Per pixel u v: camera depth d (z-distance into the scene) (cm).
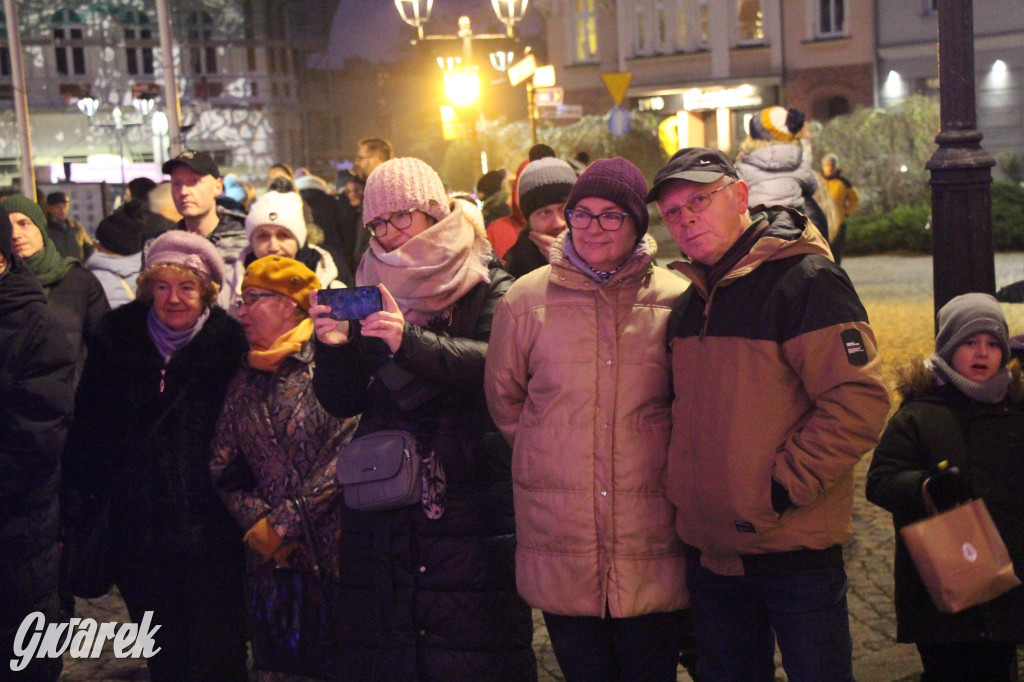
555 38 3956
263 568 412
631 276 345
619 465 337
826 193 749
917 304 1478
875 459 378
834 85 3509
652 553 338
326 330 362
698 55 3688
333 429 405
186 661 425
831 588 319
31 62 5459
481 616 365
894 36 3406
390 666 366
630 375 340
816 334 308
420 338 360
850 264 2122
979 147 457
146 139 5538
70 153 5516
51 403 404
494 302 386
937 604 336
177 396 421
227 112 5931
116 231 777
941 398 374
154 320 431
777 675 455
